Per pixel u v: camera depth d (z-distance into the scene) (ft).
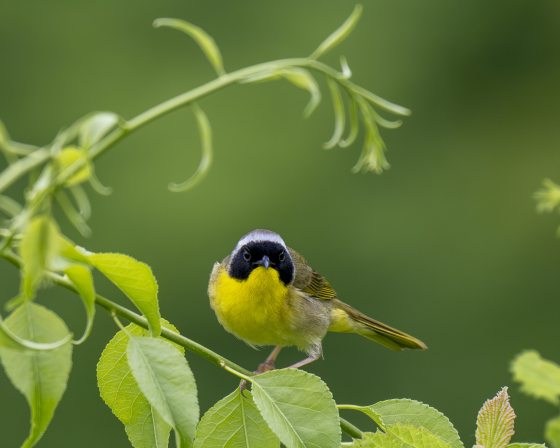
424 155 57.31
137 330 11.20
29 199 8.32
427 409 11.61
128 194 54.34
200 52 57.72
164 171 54.49
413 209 54.95
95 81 57.62
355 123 11.39
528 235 54.65
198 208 53.78
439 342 51.26
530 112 59.16
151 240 53.57
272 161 54.75
